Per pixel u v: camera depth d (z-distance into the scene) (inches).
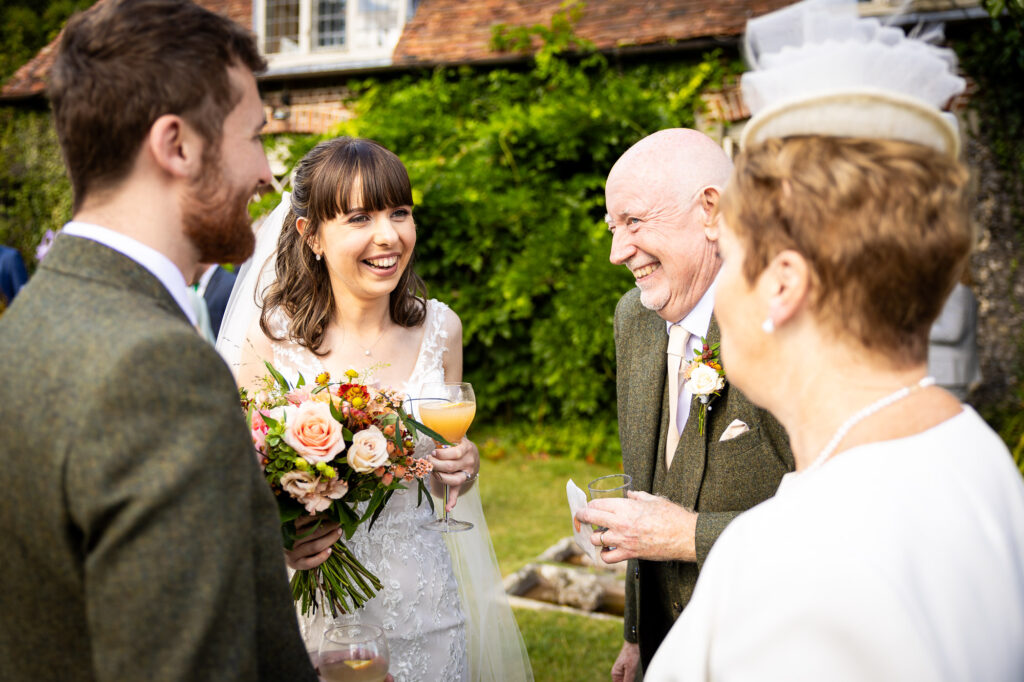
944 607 30.5
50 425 34.7
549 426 267.7
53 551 35.5
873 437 34.9
